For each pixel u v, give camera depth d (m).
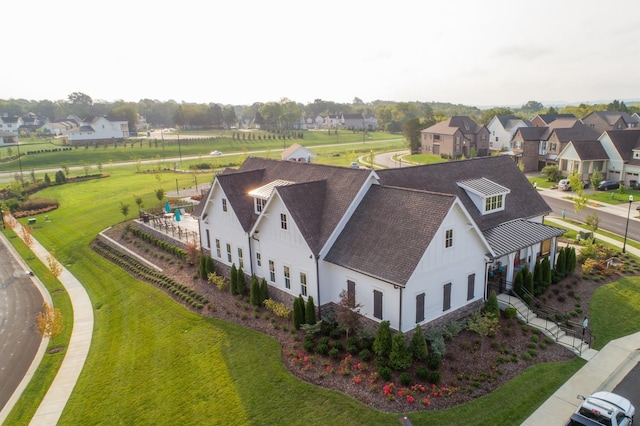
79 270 44.38
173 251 42.59
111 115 190.25
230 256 35.53
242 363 24.22
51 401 23.84
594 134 82.62
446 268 25.27
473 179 35.72
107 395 23.45
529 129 87.00
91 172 98.75
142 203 64.00
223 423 19.98
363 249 25.67
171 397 22.36
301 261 28.06
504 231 31.72
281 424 19.48
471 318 26.75
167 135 181.12
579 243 41.62
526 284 29.62
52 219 64.56
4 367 28.16
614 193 63.44
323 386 21.52
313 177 32.62
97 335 31.03
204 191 65.75
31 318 34.91
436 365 21.98
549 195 63.19
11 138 154.50
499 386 21.27
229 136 169.25
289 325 27.39
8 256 50.19
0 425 22.39
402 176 32.78
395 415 19.31
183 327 29.31
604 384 21.80
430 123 126.75
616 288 31.97
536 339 25.06
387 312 24.12
